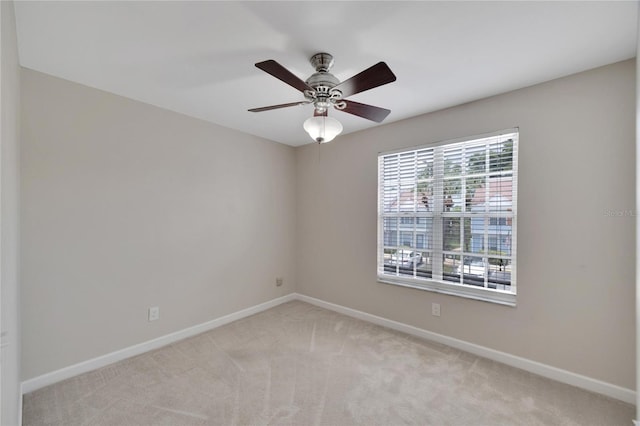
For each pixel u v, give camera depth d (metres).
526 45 1.73
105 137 2.36
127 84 2.24
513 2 1.38
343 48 1.76
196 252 2.98
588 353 2.04
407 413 1.81
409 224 3.03
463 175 2.66
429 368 2.31
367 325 3.20
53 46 1.74
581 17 1.48
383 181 3.25
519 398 1.94
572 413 1.80
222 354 2.54
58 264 2.13
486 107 2.48
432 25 1.55
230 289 3.30
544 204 2.21
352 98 2.49
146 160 2.60
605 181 1.97
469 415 1.79
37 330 2.04
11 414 1.30
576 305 2.09
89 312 2.28
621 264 1.93
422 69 2.01
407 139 2.99
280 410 1.83
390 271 3.18
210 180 3.10
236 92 2.38
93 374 2.22
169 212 2.77
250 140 3.52
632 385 1.89
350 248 3.50
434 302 2.80
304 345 2.71
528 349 2.28
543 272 2.22
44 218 2.07
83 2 1.37
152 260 2.65
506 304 2.38
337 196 3.63
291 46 1.74
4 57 1.05
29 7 1.40
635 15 1.46
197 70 2.03
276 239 3.85
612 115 1.94
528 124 2.27
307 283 4.00
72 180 2.19
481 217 2.56
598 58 1.87
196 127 2.97
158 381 2.13
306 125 1.91
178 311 2.83
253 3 1.39
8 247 1.16
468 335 2.59
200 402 1.90
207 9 1.43
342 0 1.37
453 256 2.74
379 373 2.24
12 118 1.39
